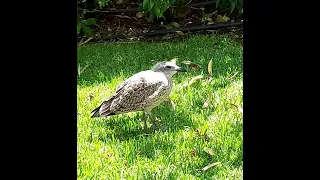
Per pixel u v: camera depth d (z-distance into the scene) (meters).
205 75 5.25
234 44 6.33
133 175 3.57
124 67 5.71
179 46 6.26
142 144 3.93
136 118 4.43
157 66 4.23
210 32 7.02
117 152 3.86
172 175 3.54
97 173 3.60
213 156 3.76
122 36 7.04
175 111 4.43
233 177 3.54
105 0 6.88
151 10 6.68
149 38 7.01
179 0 7.08
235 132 4.00
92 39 7.00
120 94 4.14
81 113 4.50
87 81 5.30
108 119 4.40
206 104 4.49
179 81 5.11
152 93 4.10
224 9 7.28
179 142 3.96
